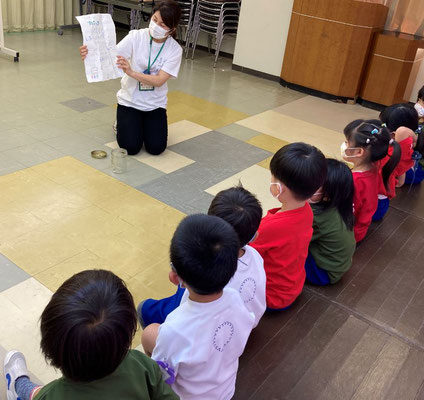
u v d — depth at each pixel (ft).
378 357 6.45
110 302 3.00
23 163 10.16
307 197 5.84
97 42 9.86
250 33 18.95
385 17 17.21
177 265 3.74
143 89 10.63
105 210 8.89
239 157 11.97
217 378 4.25
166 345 4.00
